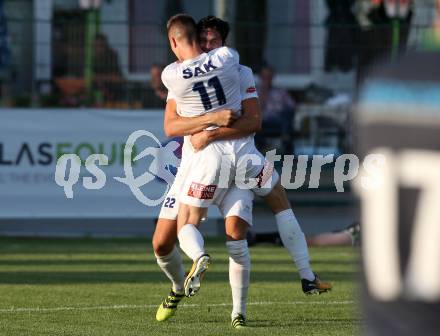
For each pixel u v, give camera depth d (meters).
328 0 73.88
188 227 23.28
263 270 37.66
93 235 52.41
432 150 9.09
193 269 22.53
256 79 60.25
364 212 9.50
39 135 50.16
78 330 23.83
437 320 9.12
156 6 74.62
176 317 26.11
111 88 57.62
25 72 63.12
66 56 60.00
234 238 23.77
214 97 23.59
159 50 58.59
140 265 39.03
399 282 9.23
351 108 59.34
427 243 9.12
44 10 69.94
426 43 9.30
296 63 67.19
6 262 40.03
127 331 23.67
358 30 58.75
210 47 23.86
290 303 28.83
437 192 9.09
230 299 29.61
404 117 9.20
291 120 60.19
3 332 23.52
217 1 67.88
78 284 33.06
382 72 9.38
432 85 9.11
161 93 55.91
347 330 23.92
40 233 53.19
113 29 59.22
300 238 24.92
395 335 9.31
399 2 68.81
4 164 50.00
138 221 55.88
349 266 39.50
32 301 29.05
